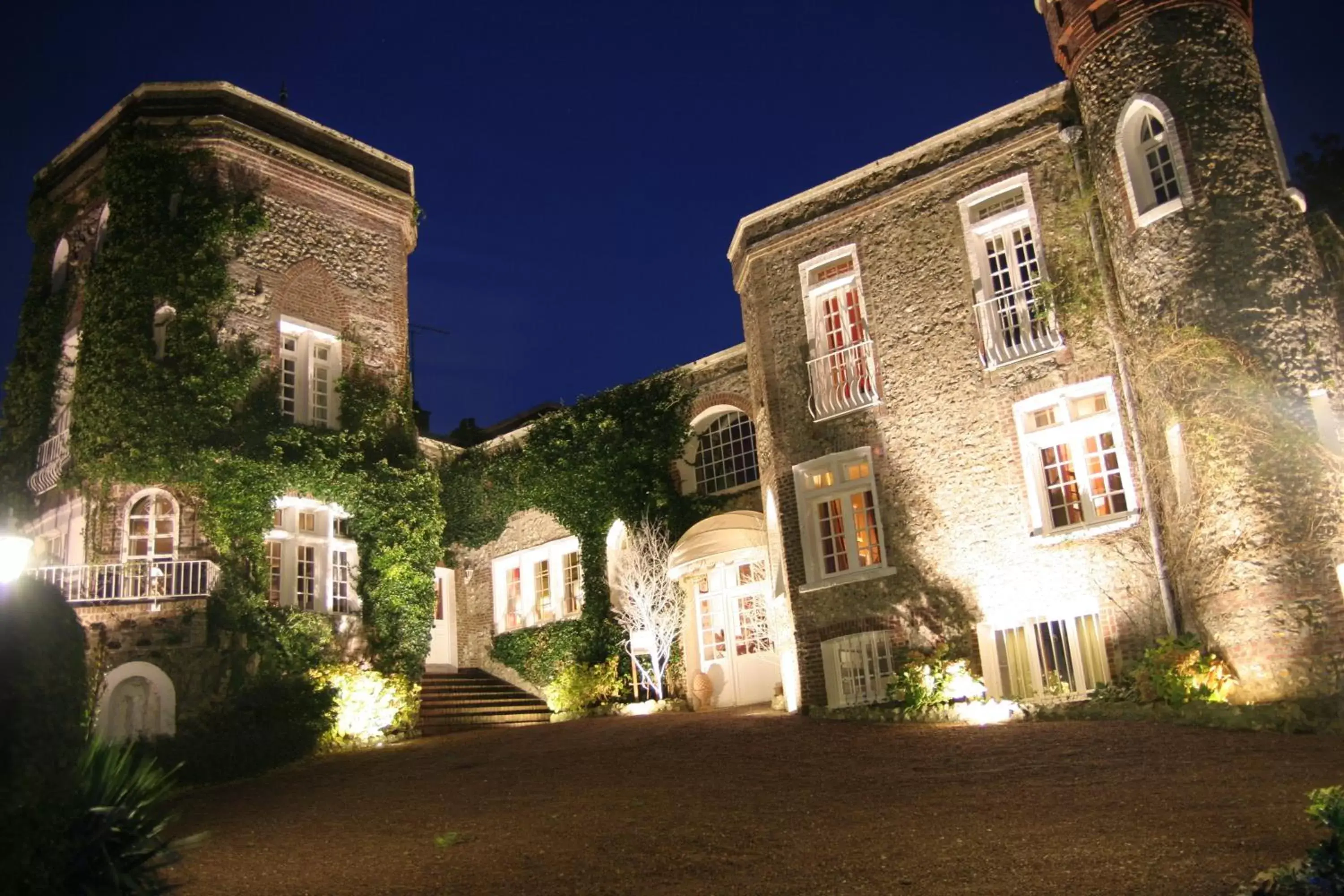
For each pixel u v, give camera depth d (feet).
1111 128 48.67
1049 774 32.12
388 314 73.87
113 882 21.75
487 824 31.73
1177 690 40.98
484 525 81.76
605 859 26.40
